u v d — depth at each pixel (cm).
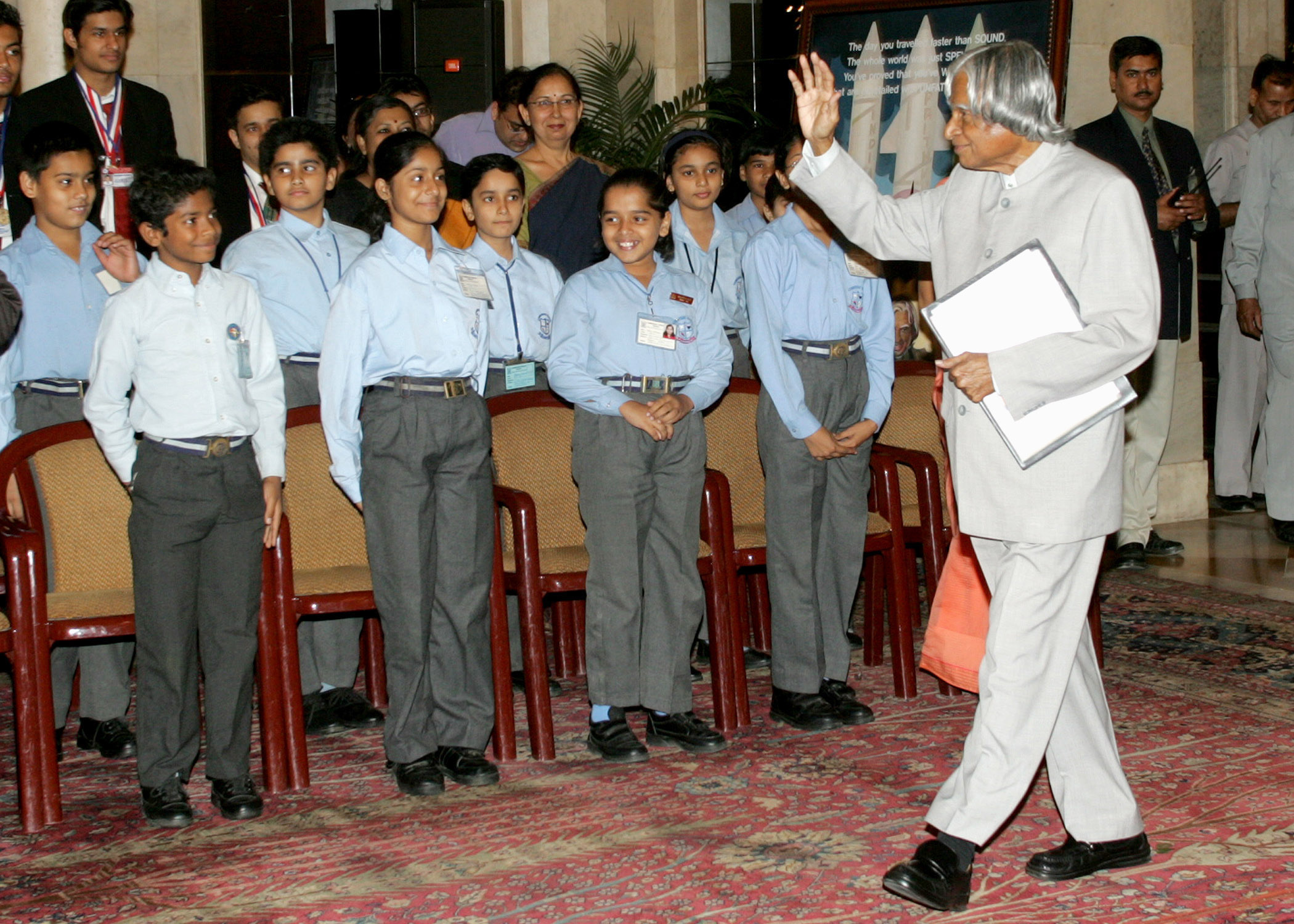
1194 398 670
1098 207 246
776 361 363
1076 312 244
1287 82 645
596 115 671
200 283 312
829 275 368
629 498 350
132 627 318
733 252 437
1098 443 253
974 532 261
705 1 716
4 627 309
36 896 271
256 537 318
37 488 338
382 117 456
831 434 365
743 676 376
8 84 410
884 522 406
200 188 304
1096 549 259
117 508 348
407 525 324
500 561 353
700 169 416
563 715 393
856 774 335
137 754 316
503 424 385
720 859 283
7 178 423
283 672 334
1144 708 382
